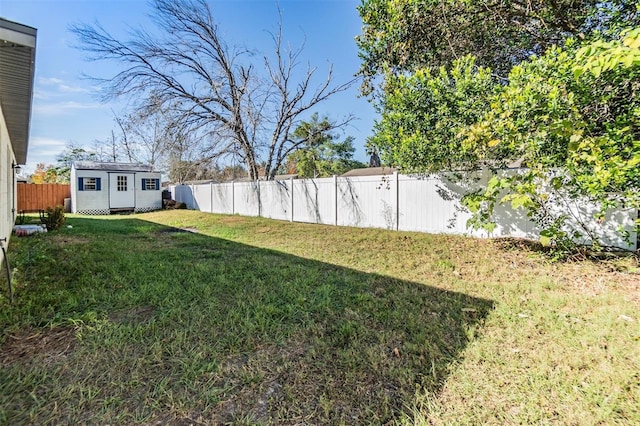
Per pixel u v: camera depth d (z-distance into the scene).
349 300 3.40
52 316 2.93
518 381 1.96
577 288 3.62
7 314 2.91
